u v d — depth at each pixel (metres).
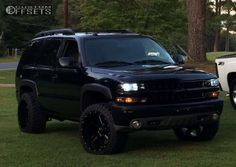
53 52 9.71
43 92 9.86
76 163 7.71
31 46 10.65
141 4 26.38
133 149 8.64
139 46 9.34
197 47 23.48
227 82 13.28
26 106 10.47
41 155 8.31
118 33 9.57
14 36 85.00
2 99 17.34
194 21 23.52
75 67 8.88
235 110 12.86
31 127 10.31
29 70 10.38
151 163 7.59
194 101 8.30
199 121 8.34
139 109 7.81
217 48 80.31
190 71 8.49
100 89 8.19
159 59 9.28
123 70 8.30
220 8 70.88
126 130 7.90
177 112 8.02
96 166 7.50
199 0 23.45
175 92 8.08
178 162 7.62
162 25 25.95
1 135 10.25
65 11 38.50
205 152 8.27
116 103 7.94
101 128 8.18
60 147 8.97
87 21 27.02
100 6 27.14
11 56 77.62
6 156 8.27
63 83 9.16
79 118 8.95
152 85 7.95
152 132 10.31
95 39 9.20
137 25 25.91
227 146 8.70
